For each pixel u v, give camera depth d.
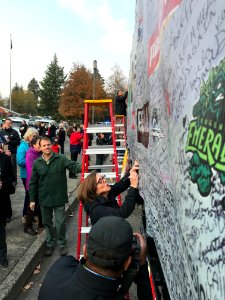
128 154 6.07
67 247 6.07
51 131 21.08
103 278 1.42
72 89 55.56
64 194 5.55
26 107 92.75
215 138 1.14
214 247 1.13
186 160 1.50
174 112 1.77
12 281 4.29
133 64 5.05
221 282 1.07
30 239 5.94
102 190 3.35
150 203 2.95
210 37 1.20
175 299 1.86
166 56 2.01
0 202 4.64
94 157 18.94
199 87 1.32
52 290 1.56
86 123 5.25
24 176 6.59
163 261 2.27
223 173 1.07
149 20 2.92
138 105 4.12
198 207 1.31
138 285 3.12
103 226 1.47
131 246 1.47
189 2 1.47
